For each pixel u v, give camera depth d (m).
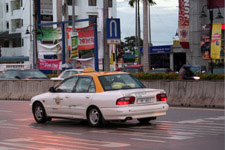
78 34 39.38
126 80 15.42
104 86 14.91
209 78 26.28
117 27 30.83
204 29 44.88
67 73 32.03
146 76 29.17
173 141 11.81
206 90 22.95
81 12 87.06
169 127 14.76
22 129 15.18
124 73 15.73
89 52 39.12
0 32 90.31
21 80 32.75
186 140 11.96
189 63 52.78
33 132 14.36
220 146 10.95
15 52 88.75
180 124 15.54
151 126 15.12
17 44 88.62
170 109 21.55
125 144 11.49
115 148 10.91
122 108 14.09
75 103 15.49
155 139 12.22
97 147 11.12
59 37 42.28
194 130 13.92
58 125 16.20
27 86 32.34
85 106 15.11
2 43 89.56
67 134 13.70
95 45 37.38
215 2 41.53
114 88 14.94
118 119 14.20
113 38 30.72
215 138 12.27
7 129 15.20
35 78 34.16
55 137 13.12
